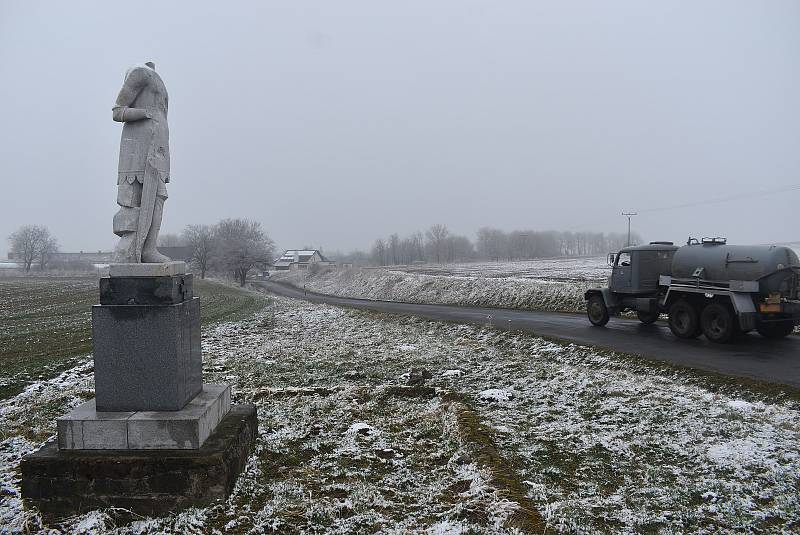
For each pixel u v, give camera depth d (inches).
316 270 3201.3
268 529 188.4
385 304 1311.5
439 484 228.1
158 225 237.0
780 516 198.7
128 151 230.1
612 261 737.6
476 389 409.1
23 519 192.1
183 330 221.8
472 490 215.8
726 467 243.0
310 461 256.7
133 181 228.5
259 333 794.2
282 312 1114.1
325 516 197.9
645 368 461.4
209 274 3373.5
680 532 188.4
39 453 203.3
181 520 188.1
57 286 2075.5
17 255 4461.1
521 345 616.4
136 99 235.1
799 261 543.5
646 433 291.7
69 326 835.4
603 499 215.2
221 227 2994.6
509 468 241.8
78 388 402.9
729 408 325.7
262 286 2871.6
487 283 1269.7
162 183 237.9
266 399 374.3
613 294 716.0
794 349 513.3
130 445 204.5
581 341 586.2
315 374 477.7
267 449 267.1
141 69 230.4
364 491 218.1
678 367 442.9
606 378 415.5
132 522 191.3
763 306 521.7
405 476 237.6
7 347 628.4
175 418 205.3
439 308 1108.5
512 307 1055.0
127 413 211.6
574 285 1035.3
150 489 197.0
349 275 2381.9
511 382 429.4
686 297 596.7
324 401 364.8
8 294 1631.4
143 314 212.4
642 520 196.1
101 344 213.3
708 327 564.1
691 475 237.8
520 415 336.2
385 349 619.8
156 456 199.3
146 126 231.6
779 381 384.5
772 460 247.3
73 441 205.2
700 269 577.3
